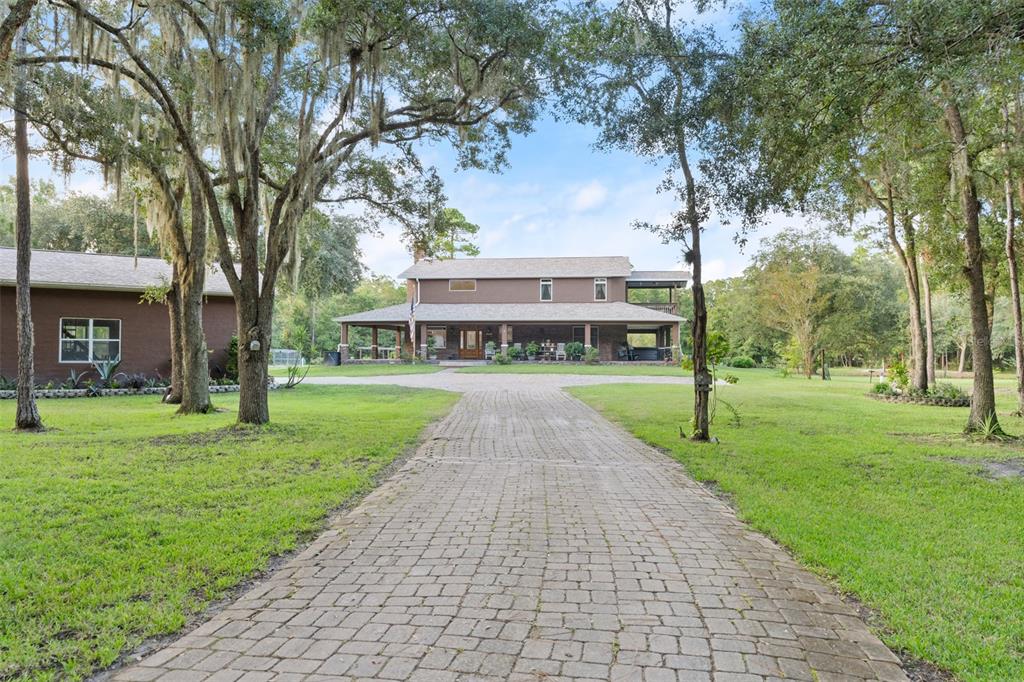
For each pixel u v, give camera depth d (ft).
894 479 20.16
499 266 118.93
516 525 15.11
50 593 10.51
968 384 79.00
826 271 109.70
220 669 8.21
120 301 59.00
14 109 26.32
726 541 13.85
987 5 14.62
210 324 63.31
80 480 18.94
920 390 52.03
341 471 21.09
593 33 27.07
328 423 33.68
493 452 25.88
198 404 38.93
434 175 37.55
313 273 94.22
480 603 10.38
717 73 25.11
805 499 17.48
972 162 31.14
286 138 39.04
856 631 9.40
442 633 9.26
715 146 26.30
